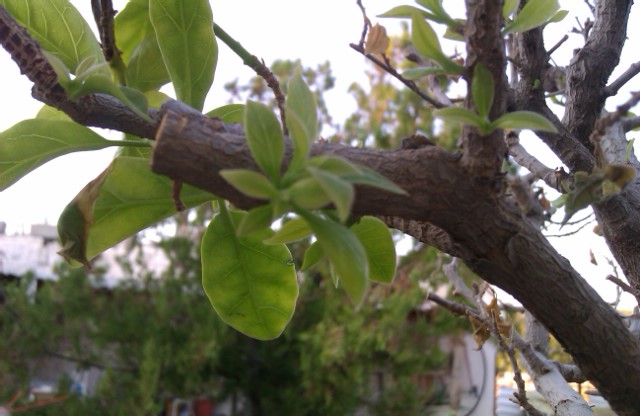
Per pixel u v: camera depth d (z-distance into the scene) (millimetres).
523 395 717
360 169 359
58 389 3652
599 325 473
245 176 334
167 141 368
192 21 537
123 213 528
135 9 618
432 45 429
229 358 4098
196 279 4062
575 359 494
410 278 3691
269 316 603
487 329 851
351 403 3885
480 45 411
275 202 338
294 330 4062
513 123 396
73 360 3934
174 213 537
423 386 4344
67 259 538
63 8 601
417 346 3898
